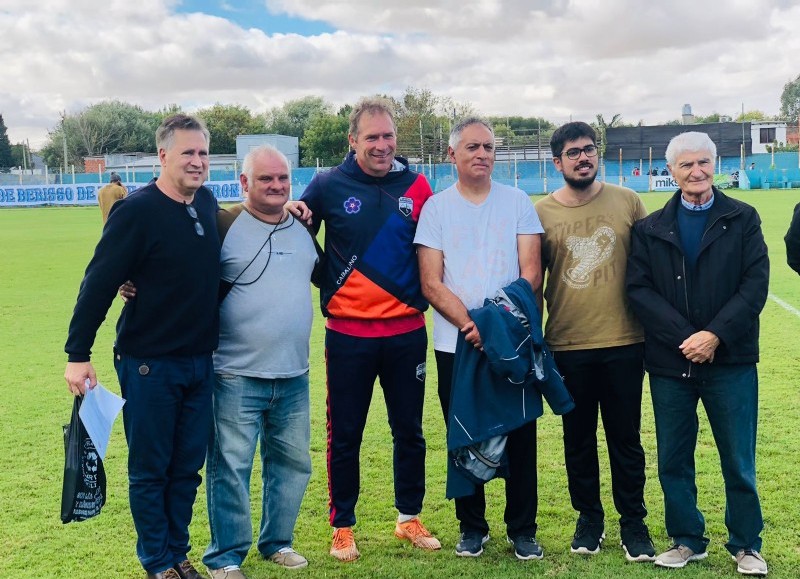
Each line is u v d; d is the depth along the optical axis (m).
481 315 3.98
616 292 4.16
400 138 56.66
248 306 4.03
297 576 4.07
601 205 4.20
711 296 3.86
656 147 59.38
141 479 3.81
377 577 4.04
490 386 4.04
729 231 3.86
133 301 3.76
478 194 4.29
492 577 3.97
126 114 92.44
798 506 4.66
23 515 4.86
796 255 4.09
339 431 4.38
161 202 3.74
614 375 4.16
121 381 3.82
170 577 3.83
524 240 4.24
